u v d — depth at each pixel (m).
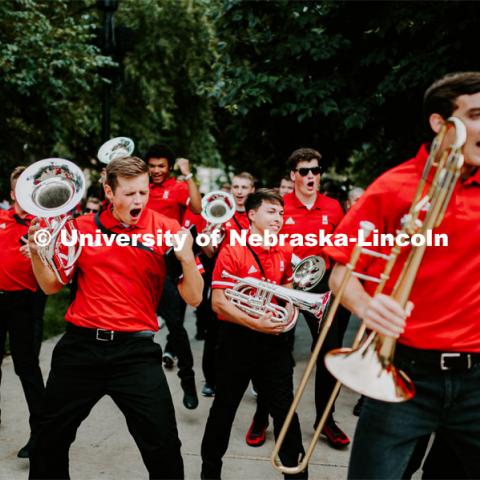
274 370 2.86
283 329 2.84
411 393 1.76
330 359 1.79
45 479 2.37
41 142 9.23
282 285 3.24
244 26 6.93
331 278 2.02
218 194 4.68
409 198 1.91
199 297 2.53
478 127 1.84
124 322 2.42
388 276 1.78
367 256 1.98
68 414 2.38
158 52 13.38
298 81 6.47
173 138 15.40
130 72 12.75
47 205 2.36
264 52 6.95
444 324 1.92
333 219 4.18
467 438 1.92
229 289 2.98
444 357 1.91
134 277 2.46
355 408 4.20
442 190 1.73
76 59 8.20
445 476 2.17
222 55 7.26
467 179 1.91
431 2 5.59
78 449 3.54
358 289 1.92
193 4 12.97
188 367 4.27
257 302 2.93
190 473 3.25
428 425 1.94
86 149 14.35
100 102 12.16
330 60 6.66
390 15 5.88
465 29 5.37
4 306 3.51
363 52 6.49
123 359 2.39
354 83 6.58
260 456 3.51
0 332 3.62
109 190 2.46
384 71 6.46
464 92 1.85
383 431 1.92
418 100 6.16
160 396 2.36
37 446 2.38
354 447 2.00
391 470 1.91
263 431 3.69
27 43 7.45
